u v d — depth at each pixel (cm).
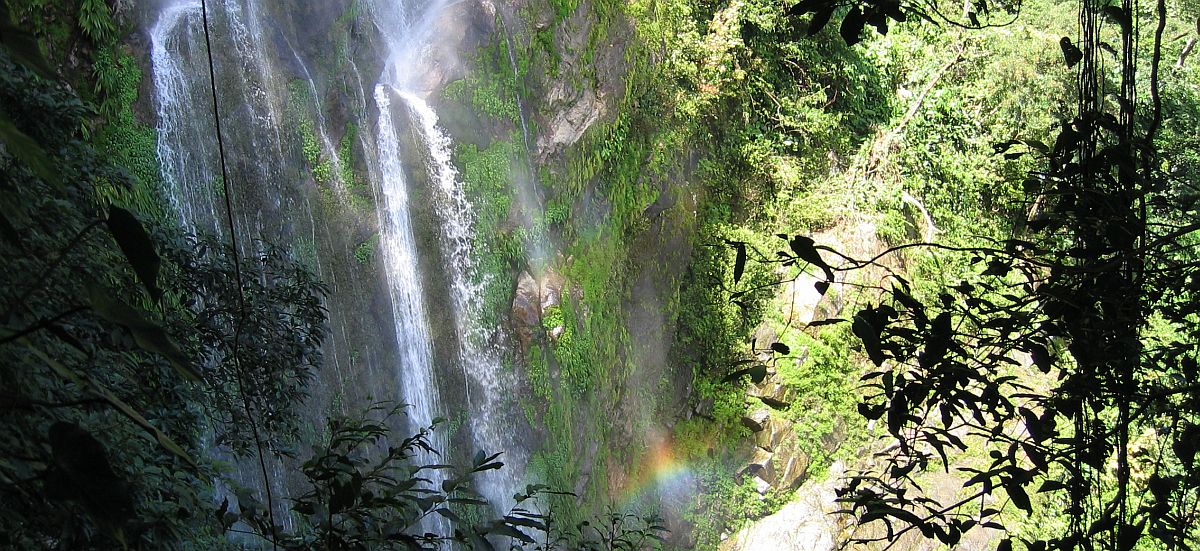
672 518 2059
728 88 2191
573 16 1780
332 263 1416
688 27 2122
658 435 2083
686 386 2152
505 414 1706
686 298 2172
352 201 1457
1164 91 1705
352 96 1464
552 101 1789
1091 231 349
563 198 1853
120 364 669
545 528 316
